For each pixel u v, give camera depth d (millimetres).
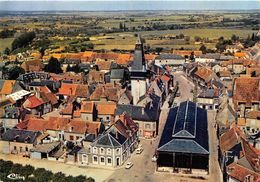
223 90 195000
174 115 152875
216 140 149375
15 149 139375
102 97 186750
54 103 195500
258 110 163000
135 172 123562
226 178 110750
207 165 121750
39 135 140875
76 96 198750
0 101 184625
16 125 153000
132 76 178625
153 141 150875
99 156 128750
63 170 124938
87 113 162000
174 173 122938
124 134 134750
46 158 134250
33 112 179375
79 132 143000
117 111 160750
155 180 118062
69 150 137250
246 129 153500
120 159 128125
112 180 117625
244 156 107500
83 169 125625
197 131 130875
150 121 153500
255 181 100625
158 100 177125
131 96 181250
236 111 164625
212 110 191250
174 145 123250
